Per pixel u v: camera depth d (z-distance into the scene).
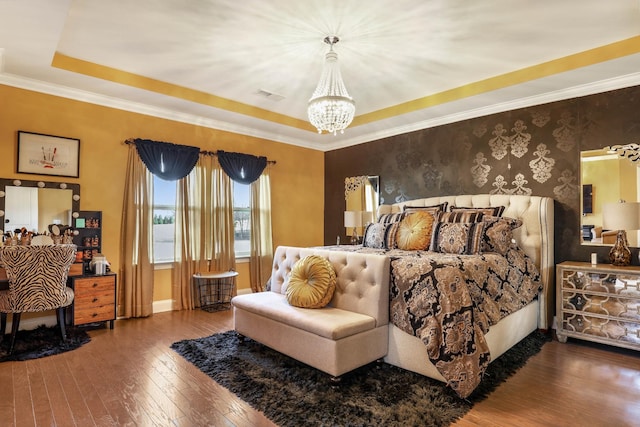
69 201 3.75
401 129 5.18
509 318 2.94
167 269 4.47
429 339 2.29
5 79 3.40
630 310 2.91
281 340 2.70
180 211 4.52
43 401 2.16
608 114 3.44
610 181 3.43
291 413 2.03
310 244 6.17
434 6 2.47
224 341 3.22
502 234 3.28
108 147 4.03
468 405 2.12
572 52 3.15
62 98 3.74
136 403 2.14
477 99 3.99
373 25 2.73
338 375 2.29
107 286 3.62
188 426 1.91
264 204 5.46
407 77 3.73
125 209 4.11
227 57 3.29
